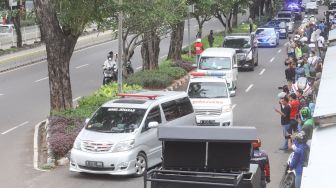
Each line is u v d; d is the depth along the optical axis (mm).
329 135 10891
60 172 22344
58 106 29109
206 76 32500
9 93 40281
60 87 29047
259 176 14609
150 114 22469
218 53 41156
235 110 35312
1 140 27922
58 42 28672
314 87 26984
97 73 49438
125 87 34469
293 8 105938
